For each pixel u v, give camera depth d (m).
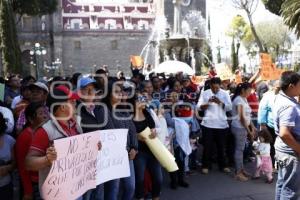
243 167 9.34
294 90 5.04
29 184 4.48
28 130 4.75
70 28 78.44
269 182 8.22
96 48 79.25
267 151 8.30
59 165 4.10
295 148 4.91
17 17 71.50
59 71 72.62
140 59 20.61
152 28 80.38
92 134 4.70
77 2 80.88
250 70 56.69
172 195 7.48
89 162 4.71
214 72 14.69
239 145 8.55
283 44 68.75
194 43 29.70
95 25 79.62
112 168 5.39
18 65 34.78
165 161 6.33
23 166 4.54
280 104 5.06
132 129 5.95
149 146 6.38
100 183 5.17
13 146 5.00
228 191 7.68
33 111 4.78
